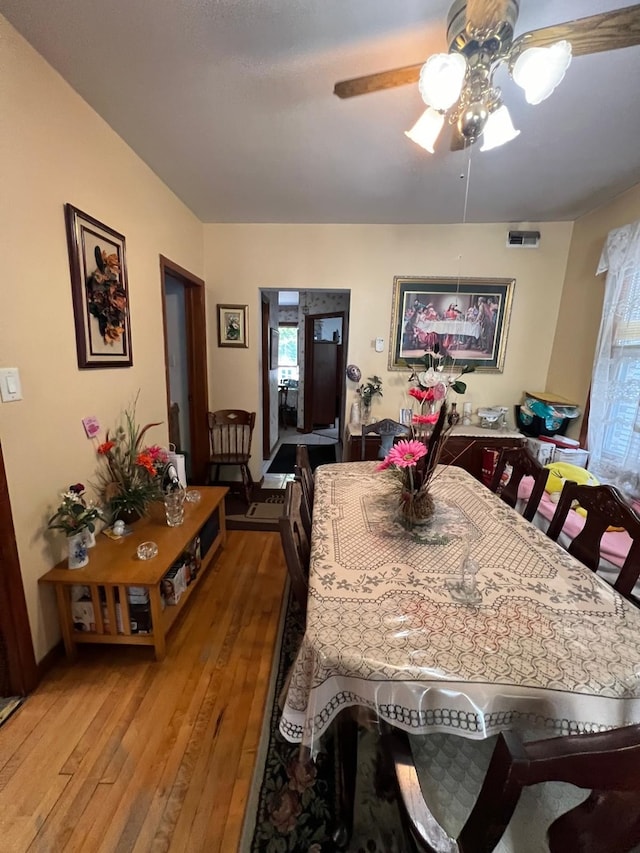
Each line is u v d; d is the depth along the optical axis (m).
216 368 3.63
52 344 1.55
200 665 1.58
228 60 1.45
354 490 1.82
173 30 1.31
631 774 0.46
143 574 1.53
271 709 1.39
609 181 2.41
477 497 1.74
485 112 1.20
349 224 3.30
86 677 1.51
